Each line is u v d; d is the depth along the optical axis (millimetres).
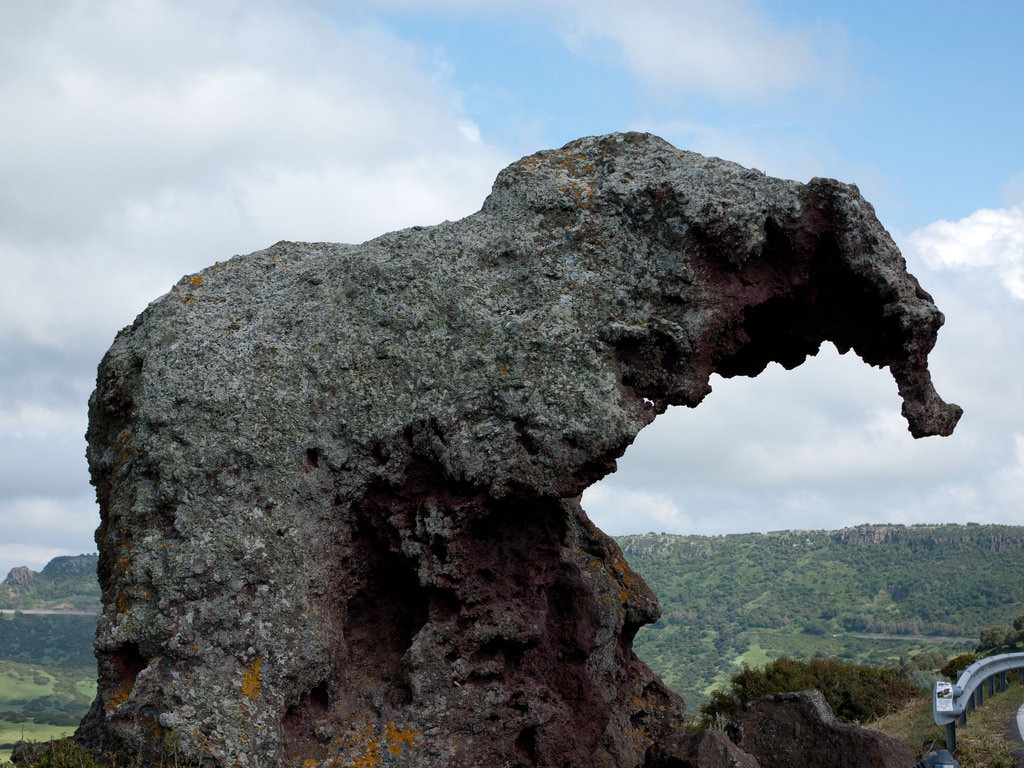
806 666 23406
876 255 11016
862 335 11922
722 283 11141
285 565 10344
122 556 10547
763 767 12578
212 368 10820
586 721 11672
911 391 11281
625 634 14086
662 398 11016
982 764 13203
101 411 12555
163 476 10445
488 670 10594
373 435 10695
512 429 10469
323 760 10023
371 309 11125
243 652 10016
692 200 11000
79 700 75750
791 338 12289
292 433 10688
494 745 10422
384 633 11172
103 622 10367
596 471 10445
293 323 11250
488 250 11281
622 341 10758
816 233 11148
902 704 22109
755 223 10984
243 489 10445
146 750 9695
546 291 10930
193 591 10109
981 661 18969
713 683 88562
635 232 11227
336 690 10547
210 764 9500
